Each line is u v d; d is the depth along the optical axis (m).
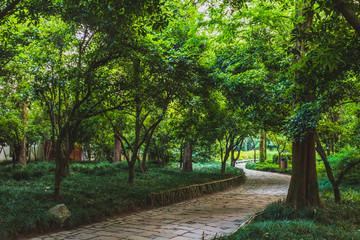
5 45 7.17
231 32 8.38
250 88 9.64
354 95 6.13
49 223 6.20
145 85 7.76
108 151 24.62
